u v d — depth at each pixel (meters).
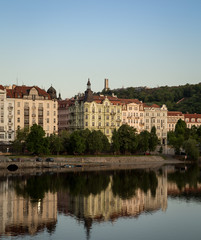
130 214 107.12
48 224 96.31
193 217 104.50
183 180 163.25
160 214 107.56
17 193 131.62
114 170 193.25
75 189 140.75
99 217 103.44
